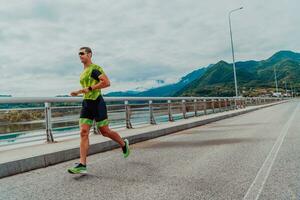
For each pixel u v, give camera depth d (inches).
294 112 1026.1
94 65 247.8
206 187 192.9
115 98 517.7
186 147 361.4
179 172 235.0
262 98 2273.6
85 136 242.5
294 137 403.5
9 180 233.8
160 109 686.5
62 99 398.0
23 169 262.4
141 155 318.3
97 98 248.1
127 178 222.1
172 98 734.5
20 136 346.3
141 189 192.9
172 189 190.4
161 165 263.1
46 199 181.0
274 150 313.7
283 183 196.1
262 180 204.7
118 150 367.9
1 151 309.9
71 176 236.1
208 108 1019.3
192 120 712.4
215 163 262.8
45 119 373.4
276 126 560.7
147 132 467.8
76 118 444.1
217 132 518.3
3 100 319.0
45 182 221.5
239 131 511.8
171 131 553.6
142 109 615.8
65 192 193.2
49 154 289.3
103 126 258.8
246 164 254.4
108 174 236.7
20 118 351.3
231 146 353.1
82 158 238.4
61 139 409.7
